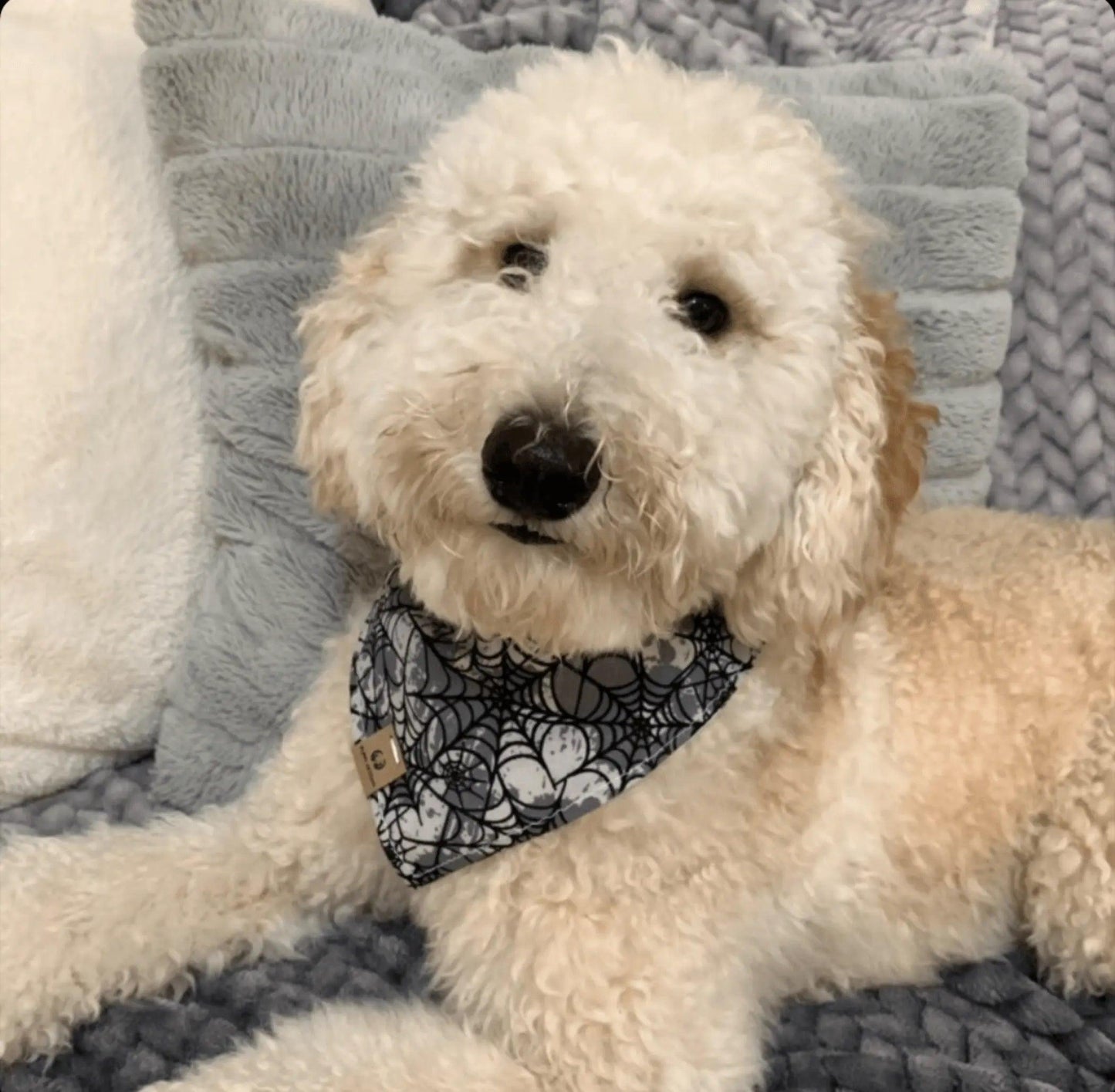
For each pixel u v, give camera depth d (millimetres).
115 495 1392
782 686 1188
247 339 1384
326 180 1365
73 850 1287
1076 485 1608
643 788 1120
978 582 1368
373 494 1039
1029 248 1583
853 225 1159
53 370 1314
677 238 1020
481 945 1122
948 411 1518
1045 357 1590
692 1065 1079
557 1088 1065
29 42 1343
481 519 945
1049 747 1325
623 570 959
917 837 1261
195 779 1447
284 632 1439
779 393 1046
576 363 908
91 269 1337
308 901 1326
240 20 1342
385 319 1125
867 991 1310
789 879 1194
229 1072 1049
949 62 1527
